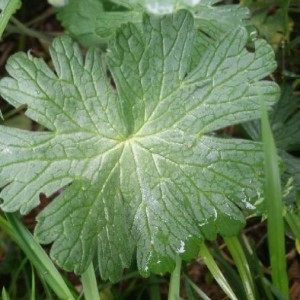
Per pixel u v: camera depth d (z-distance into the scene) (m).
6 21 0.20
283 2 0.25
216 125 0.19
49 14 0.29
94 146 0.19
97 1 0.25
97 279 0.22
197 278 0.24
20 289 0.24
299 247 0.21
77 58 0.18
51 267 0.19
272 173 0.16
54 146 0.18
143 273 0.19
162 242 0.19
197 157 0.19
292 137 0.23
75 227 0.18
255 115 0.19
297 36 0.27
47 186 0.18
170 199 0.19
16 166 0.18
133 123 0.19
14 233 0.20
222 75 0.19
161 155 0.19
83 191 0.18
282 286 0.18
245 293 0.21
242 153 0.19
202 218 0.19
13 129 0.18
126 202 0.19
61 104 0.18
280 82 0.25
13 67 0.18
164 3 0.17
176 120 0.19
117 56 0.18
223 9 0.22
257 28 0.26
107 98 0.19
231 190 0.19
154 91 0.19
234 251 0.21
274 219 0.17
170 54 0.19
